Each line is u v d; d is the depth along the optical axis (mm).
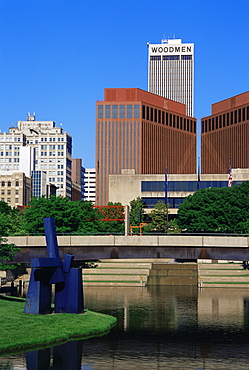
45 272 96312
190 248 107812
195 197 197000
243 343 90125
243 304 134000
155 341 90688
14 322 90125
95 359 79125
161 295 151125
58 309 99062
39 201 166250
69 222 161375
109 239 108000
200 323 107625
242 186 193875
